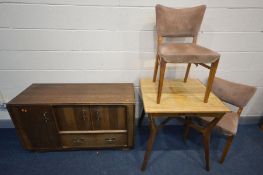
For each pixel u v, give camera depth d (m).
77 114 1.43
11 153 1.60
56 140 1.53
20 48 1.54
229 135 1.34
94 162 1.53
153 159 1.57
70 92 1.52
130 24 1.50
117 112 1.44
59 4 1.40
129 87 1.63
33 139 1.51
